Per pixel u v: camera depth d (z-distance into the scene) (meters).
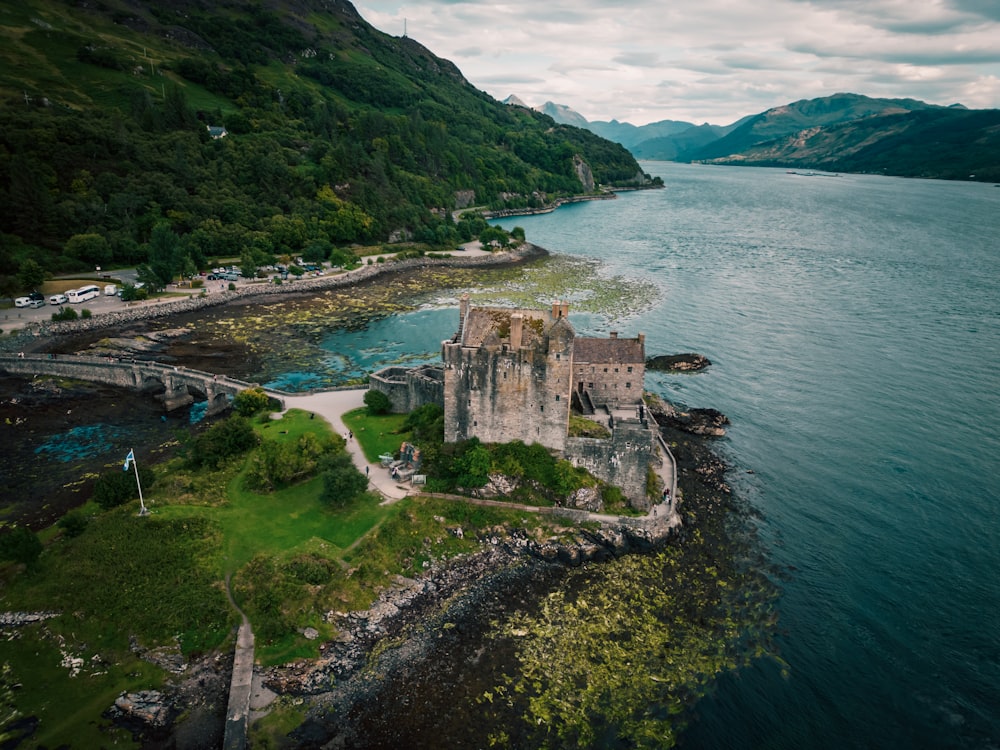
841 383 136.50
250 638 66.69
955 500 95.00
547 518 86.31
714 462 105.00
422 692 62.25
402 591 75.06
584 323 172.62
